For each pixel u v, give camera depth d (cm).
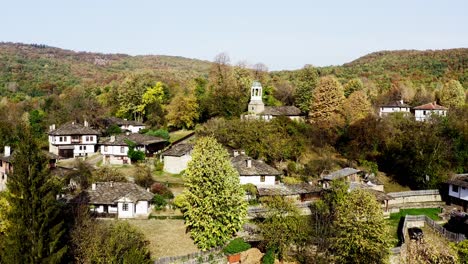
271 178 8225
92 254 5044
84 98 15200
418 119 12575
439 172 9394
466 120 11194
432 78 19100
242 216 6669
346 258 5581
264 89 14988
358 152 10762
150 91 14475
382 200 8044
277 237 6103
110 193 7456
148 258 5634
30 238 4984
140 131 12850
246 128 10269
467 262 4350
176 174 9700
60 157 11006
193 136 12112
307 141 10956
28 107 14925
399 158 10262
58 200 7038
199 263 6006
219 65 15625
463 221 7438
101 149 11138
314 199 8100
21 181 5084
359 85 14962
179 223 7200
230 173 6638
